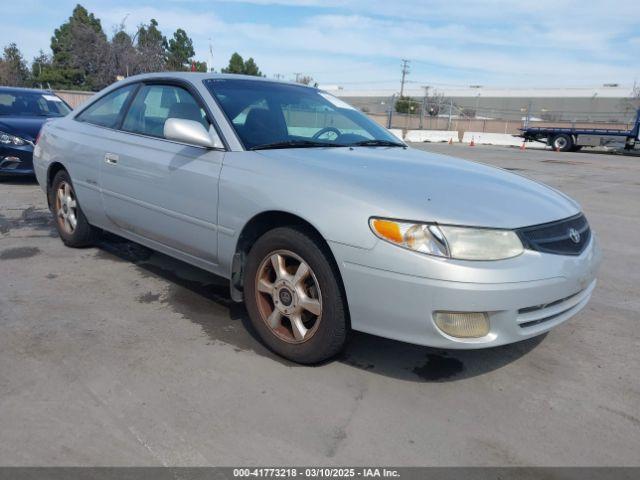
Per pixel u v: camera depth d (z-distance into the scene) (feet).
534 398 8.91
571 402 8.84
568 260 8.75
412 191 8.62
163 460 6.98
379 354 10.11
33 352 9.53
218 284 13.25
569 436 7.93
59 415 7.79
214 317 11.35
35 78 155.94
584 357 10.47
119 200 12.83
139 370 9.09
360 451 7.34
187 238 11.15
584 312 12.85
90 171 13.70
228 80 12.24
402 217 8.05
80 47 128.98
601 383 9.50
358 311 8.47
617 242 20.29
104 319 11.02
